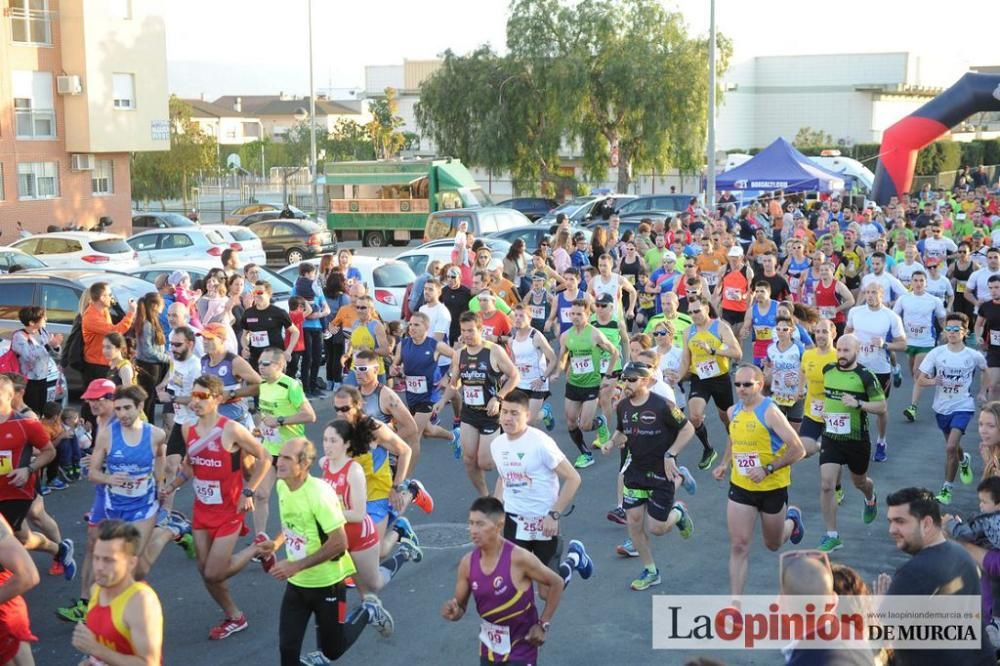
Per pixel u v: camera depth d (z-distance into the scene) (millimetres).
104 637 4969
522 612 5434
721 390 11258
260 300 13750
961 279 17750
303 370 15328
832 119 66562
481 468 9773
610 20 45375
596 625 7426
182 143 52312
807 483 11039
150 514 7457
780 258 23344
